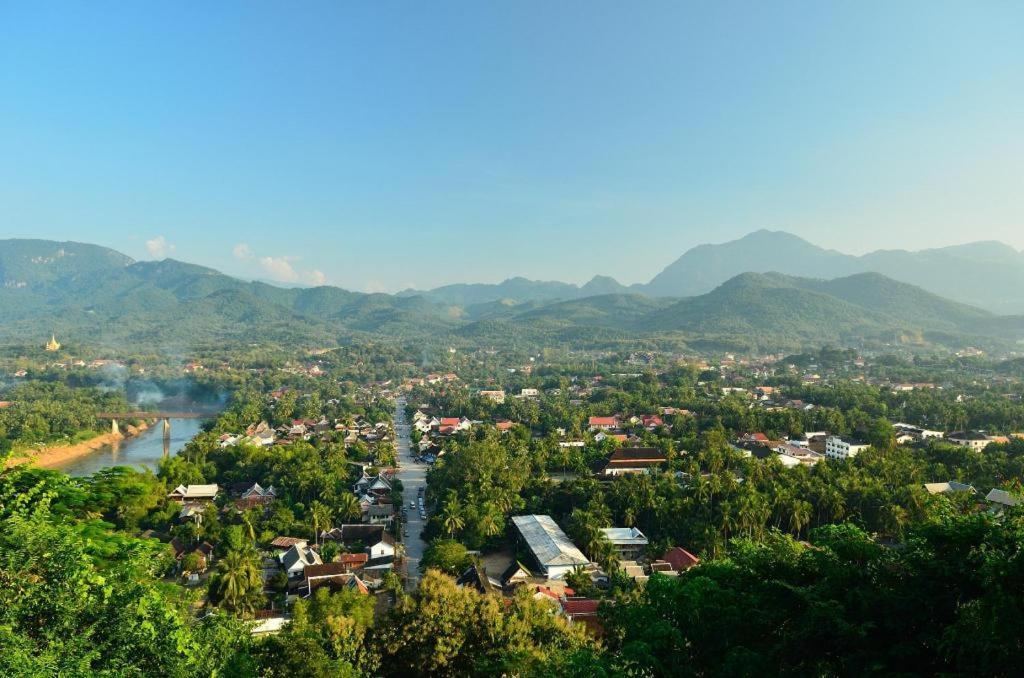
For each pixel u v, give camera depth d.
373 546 123.62
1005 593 21.69
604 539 116.38
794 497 126.50
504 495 140.38
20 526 32.81
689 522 123.44
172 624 33.31
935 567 25.05
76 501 48.25
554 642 55.47
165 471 163.12
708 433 197.62
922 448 185.12
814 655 25.98
